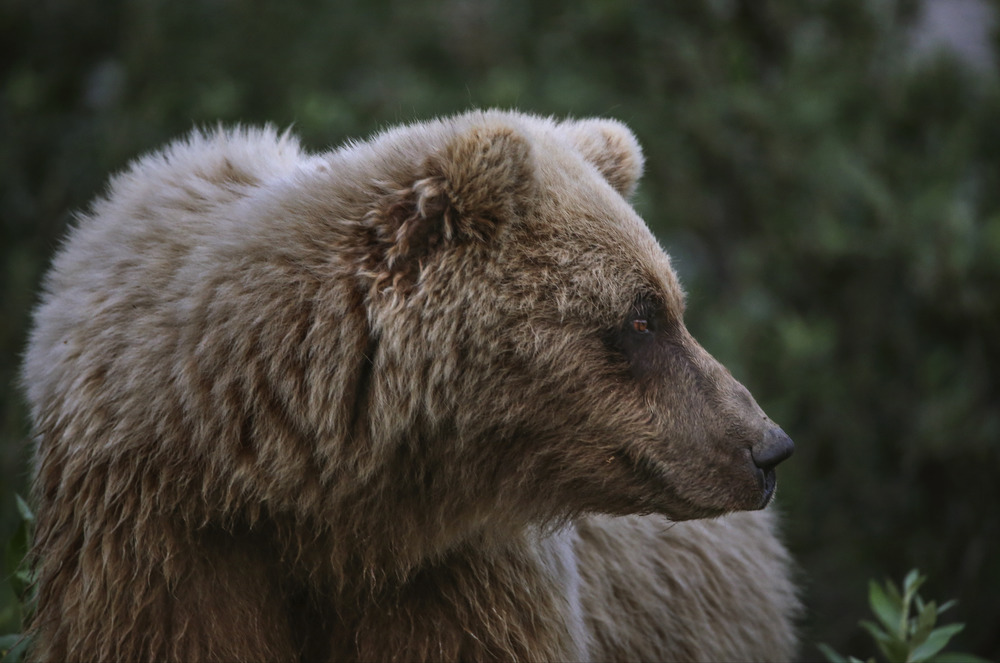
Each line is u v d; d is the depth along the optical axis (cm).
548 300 651
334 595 685
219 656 652
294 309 632
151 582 641
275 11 1543
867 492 1399
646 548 888
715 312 1405
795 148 1477
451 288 637
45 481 673
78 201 1506
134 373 634
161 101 1469
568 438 669
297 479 641
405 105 1430
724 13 1574
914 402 1397
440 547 675
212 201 685
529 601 699
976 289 1314
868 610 1340
